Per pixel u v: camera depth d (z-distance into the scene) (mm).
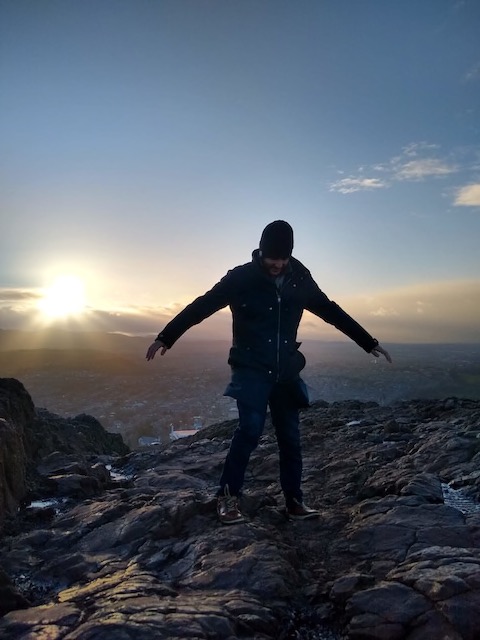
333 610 2643
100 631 2168
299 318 3625
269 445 6172
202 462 6031
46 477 5047
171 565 3047
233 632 2270
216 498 3715
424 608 2398
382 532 3422
